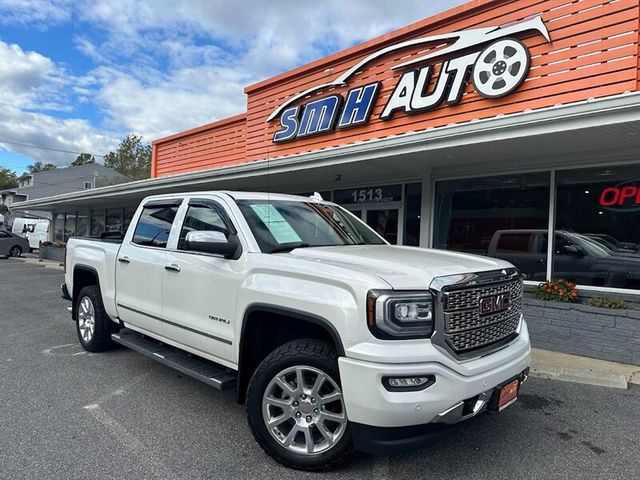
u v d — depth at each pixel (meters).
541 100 7.25
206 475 3.04
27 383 4.76
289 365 3.14
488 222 8.38
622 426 3.95
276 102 12.29
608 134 5.81
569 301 6.43
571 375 5.24
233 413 4.07
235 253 3.68
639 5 6.39
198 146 15.97
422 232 9.26
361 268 3.03
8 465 3.12
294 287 3.16
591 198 7.18
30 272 17.38
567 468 3.21
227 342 3.63
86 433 3.63
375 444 2.73
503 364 3.12
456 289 2.93
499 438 3.67
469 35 8.04
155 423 3.84
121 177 62.34
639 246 6.73
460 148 6.91
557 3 7.13
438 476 3.07
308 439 3.07
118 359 5.61
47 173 60.66
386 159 7.94
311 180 10.83
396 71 9.32
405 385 2.69
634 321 5.59
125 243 5.07
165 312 4.30
